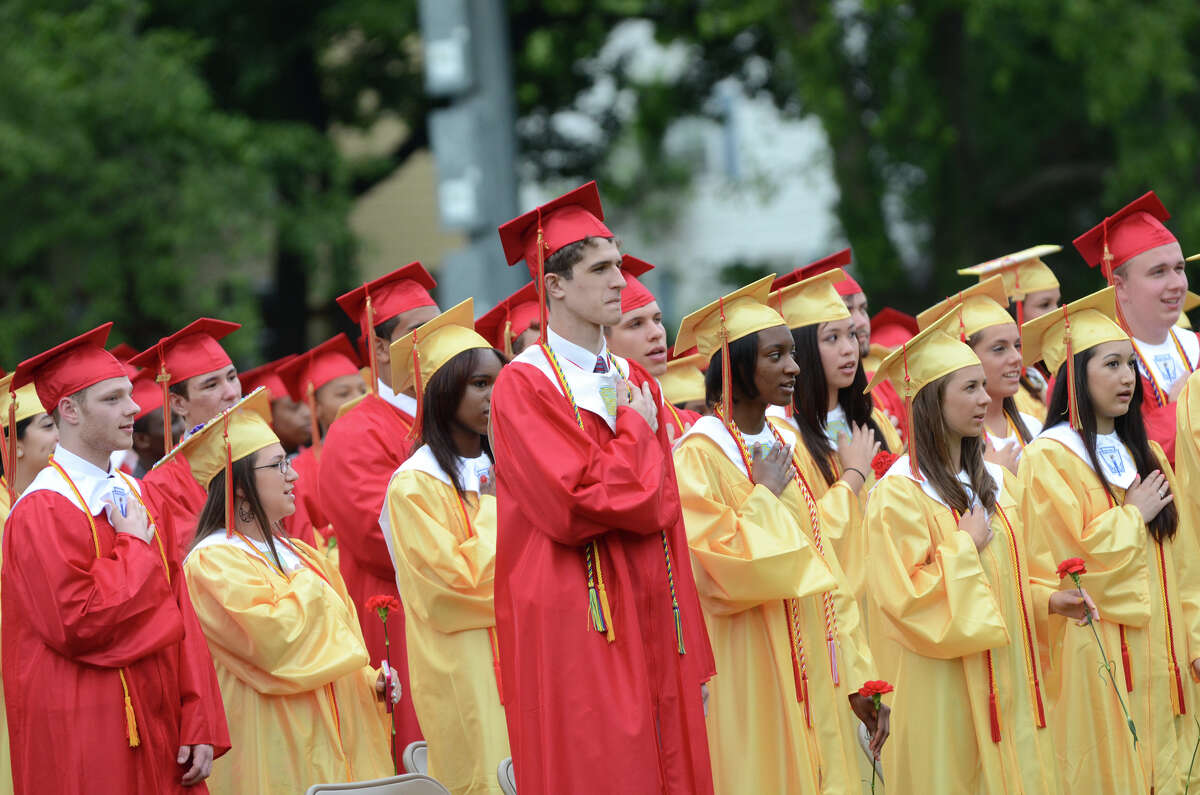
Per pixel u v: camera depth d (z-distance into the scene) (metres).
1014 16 64.44
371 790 19.61
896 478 22.55
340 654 22.16
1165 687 23.66
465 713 22.53
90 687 19.42
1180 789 23.55
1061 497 23.78
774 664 21.61
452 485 23.34
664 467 18.42
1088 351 24.14
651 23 82.94
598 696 17.56
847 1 66.69
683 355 31.17
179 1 72.06
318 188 73.06
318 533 30.84
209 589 22.06
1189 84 59.34
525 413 17.89
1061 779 23.44
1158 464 24.61
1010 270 30.81
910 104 64.69
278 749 21.97
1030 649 22.41
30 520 19.52
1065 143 72.19
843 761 21.72
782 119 85.25
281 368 32.09
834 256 28.48
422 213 94.25
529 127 86.00
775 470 21.89
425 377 24.38
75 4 66.69
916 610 21.77
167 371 26.69
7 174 61.69
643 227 117.44
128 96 61.91
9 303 67.12
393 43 74.12
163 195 62.66
